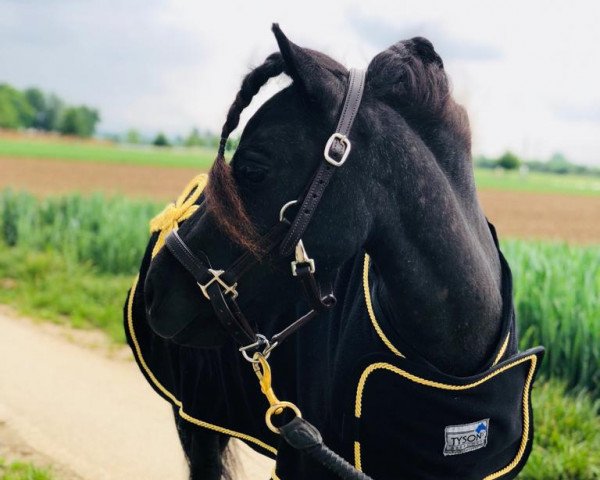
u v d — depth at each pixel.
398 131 1.68
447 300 1.70
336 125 1.61
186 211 2.29
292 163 1.61
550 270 5.62
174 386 2.51
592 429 3.92
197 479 2.57
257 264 1.69
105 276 8.13
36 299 6.86
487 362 1.74
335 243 1.65
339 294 1.93
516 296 5.30
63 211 10.69
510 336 1.86
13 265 8.34
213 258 1.72
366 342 1.74
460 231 1.71
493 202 30.78
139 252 8.56
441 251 1.68
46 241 9.49
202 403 2.30
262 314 1.79
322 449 1.64
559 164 82.12
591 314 4.80
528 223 21.77
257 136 1.63
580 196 37.34
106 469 3.57
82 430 4.00
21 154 45.12
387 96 1.71
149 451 3.78
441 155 1.76
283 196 1.62
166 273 1.80
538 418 4.07
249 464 3.65
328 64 1.68
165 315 1.83
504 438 1.81
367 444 1.73
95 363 5.22
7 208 10.48
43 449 3.76
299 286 1.72
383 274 1.75
